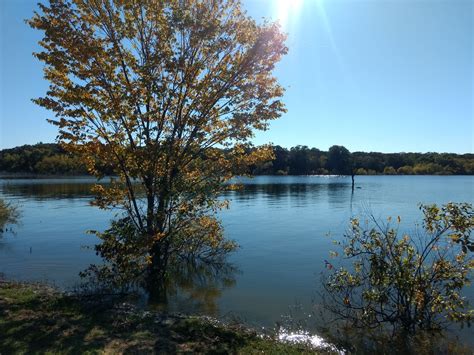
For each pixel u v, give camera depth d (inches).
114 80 406.0
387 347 290.5
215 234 520.7
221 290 430.9
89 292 393.4
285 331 317.7
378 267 328.5
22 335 261.6
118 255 403.2
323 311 361.7
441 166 5669.3
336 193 2059.5
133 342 260.7
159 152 414.6
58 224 941.2
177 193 428.5
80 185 2827.3
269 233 813.2
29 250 645.3
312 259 576.7
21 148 4997.5
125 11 408.8
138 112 409.1
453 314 306.2
